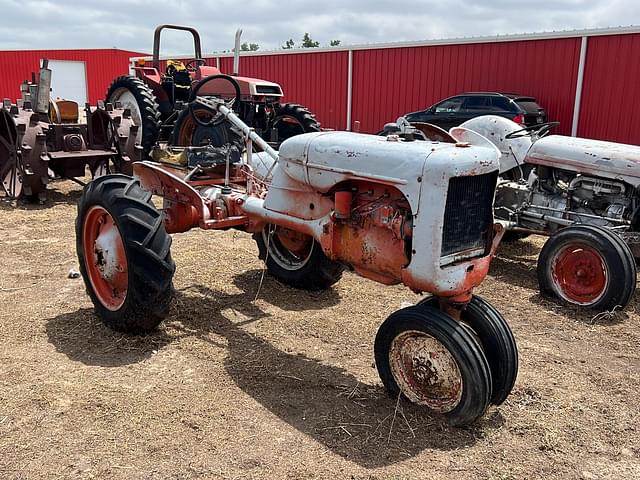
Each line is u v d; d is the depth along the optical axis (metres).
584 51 12.84
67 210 7.48
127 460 2.66
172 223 4.41
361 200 3.27
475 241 3.06
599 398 3.41
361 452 2.78
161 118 10.40
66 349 3.69
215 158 4.63
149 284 3.62
